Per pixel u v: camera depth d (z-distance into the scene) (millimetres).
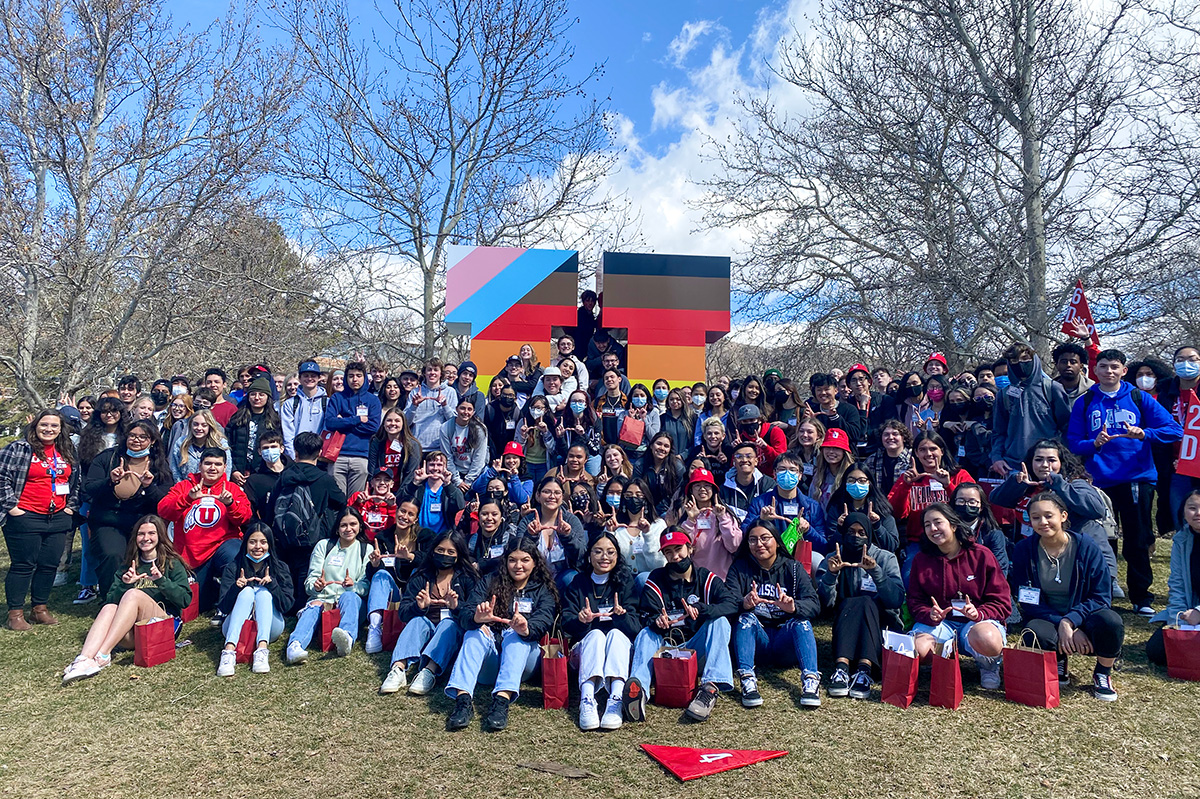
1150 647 5176
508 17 15211
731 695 5023
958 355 15484
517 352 10648
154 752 4422
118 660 5781
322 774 4145
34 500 6488
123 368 15023
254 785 4047
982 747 4184
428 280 16031
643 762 4184
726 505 6234
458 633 5430
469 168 16094
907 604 5363
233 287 15047
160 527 6137
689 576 5227
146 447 6734
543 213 16812
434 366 8523
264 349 15547
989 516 5605
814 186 17234
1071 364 6965
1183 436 5977
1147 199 12688
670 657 4852
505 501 6539
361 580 6223
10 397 15109
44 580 6609
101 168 14102
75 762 4320
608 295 10492
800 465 6238
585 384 9469
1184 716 4441
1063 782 3834
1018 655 4707
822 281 16828
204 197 14117
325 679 5430
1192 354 6449
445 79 15641
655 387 8930
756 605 5094
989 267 13867
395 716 4844
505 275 10727
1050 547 5141
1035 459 5840
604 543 5137
